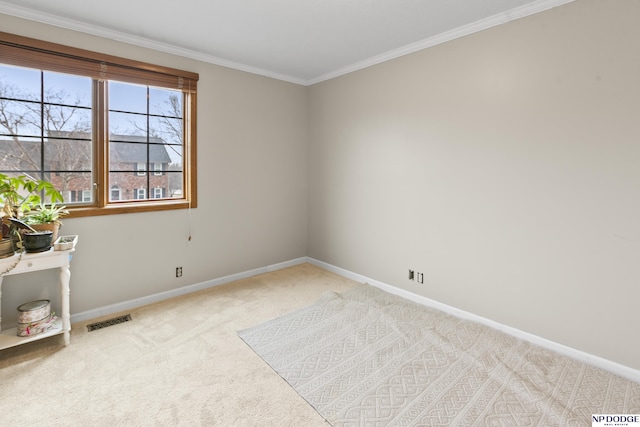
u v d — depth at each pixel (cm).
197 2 235
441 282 306
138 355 231
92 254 286
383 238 355
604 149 211
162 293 327
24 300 256
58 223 245
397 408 183
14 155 253
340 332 265
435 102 298
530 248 248
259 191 395
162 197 329
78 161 280
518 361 225
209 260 360
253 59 349
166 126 325
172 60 316
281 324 278
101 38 276
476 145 272
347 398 191
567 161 226
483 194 271
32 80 256
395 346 244
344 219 397
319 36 292
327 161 413
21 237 220
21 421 171
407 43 306
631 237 204
